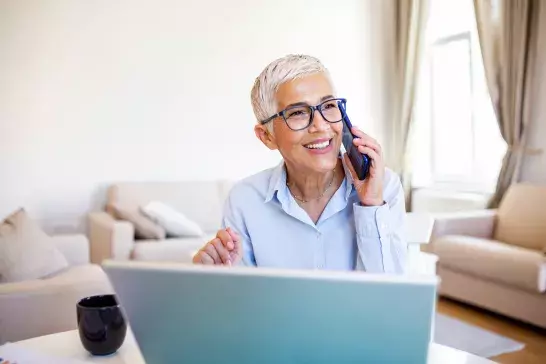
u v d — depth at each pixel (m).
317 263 1.14
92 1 4.00
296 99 1.01
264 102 1.06
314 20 4.80
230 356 0.56
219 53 4.45
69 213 3.97
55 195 3.92
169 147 4.30
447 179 4.48
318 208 1.15
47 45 3.86
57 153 3.92
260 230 1.17
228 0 4.46
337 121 1.03
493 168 4.05
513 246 3.10
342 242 1.13
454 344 2.67
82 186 4.01
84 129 4.00
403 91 4.74
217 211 4.19
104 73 4.06
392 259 1.05
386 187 1.14
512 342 2.69
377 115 5.08
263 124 1.10
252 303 0.53
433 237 3.41
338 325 0.52
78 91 3.97
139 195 3.97
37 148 3.86
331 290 0.50
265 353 0.55
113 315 1.01
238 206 1.20
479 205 4.02
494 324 3.00
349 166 1.08
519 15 3.59
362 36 5.00
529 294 2.82
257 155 4.64
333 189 1.13
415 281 0.48
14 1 3.74
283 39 4.69
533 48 3.62
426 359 0.51
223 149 4.50
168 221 3.59
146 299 0.56
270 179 1.19
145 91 4.20
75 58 3.96
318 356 0.54
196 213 4.11
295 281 0.51
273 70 1.04
